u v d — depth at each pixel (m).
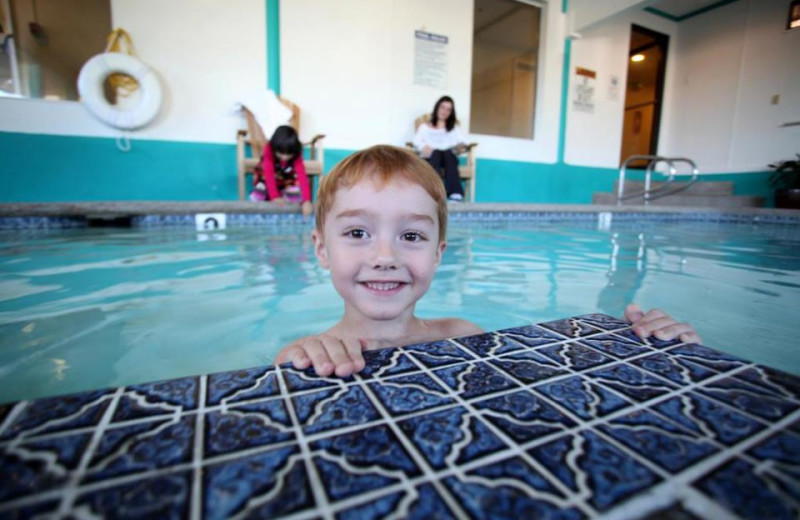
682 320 1.28
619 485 0.35
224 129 4.51
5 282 1.50
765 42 6.30
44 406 0.45
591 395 0.50
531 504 0.33
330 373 0.56
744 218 5.03
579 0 6.00
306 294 1.51
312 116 4.88
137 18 4.05
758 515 0.32
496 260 2.24
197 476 0.35
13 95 3.81
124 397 0.48
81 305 1.28
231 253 2.20
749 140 6.55
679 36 7.34
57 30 4.19
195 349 1.02
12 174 3.80
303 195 3.80
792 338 1.14
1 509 0.30
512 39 6.95
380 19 5.05
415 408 0.47
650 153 7.72
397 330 0.99
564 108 6.48
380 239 0.79
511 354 0.63
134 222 3.29
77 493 0.32
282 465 0.37
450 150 4.80
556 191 6.66
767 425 0.44
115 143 4.11
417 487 0.34
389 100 5.23
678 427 0.43
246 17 4.45
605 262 2.22
